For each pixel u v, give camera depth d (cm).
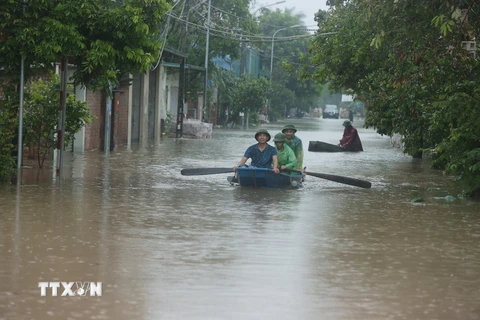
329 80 3847
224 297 930
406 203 1872
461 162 1956
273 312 871
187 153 3372
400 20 1814
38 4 1877
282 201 1848
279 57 9750
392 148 4325
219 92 6938
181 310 872
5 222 1419
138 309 873
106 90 2098
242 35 5716
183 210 1647
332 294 956
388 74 2648
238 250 1217
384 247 1279
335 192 2077
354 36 3131
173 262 1115
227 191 2014
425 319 859
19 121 2055
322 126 8238
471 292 984
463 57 2084
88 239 1275
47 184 2022
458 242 1345
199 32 5912
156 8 1991
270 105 9288
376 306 906
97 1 1952
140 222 1467
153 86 4681
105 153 3198
